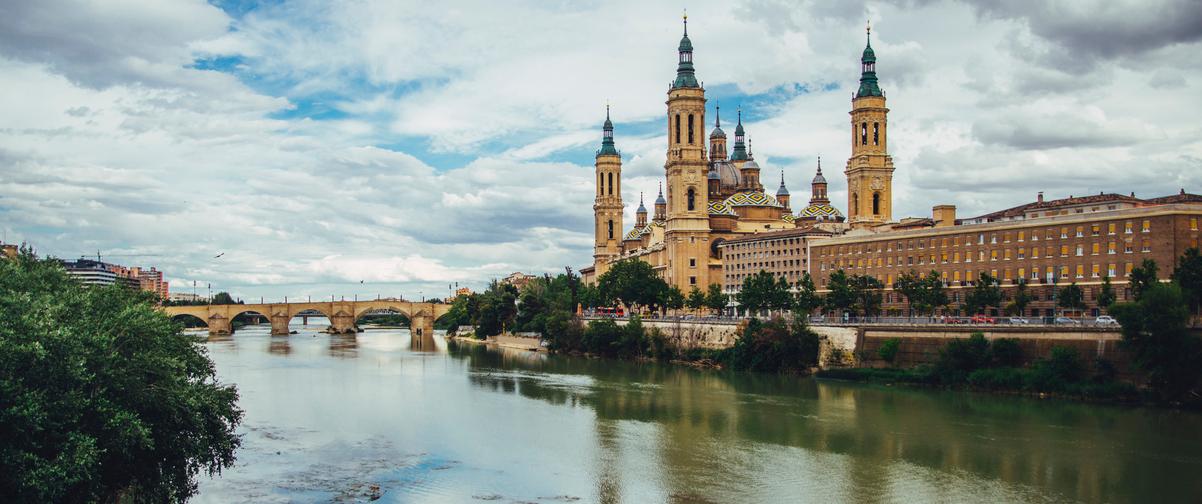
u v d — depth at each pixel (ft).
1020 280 623.36
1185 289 476.95
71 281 281.95
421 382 587.27
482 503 286.05
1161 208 545.85
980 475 316.40
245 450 358.23
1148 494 292.81
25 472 193.98
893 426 403.34
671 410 456.86
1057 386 469.98
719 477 317.01
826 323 629.10
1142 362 439.63
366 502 286.66
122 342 244.22
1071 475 315.58
